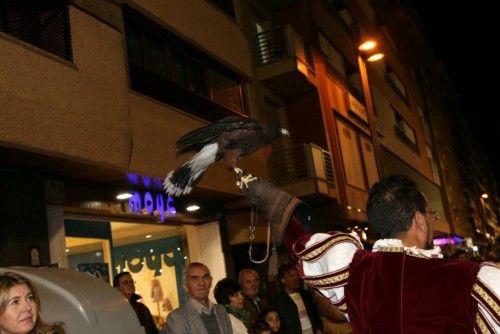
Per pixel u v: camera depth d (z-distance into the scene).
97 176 8.64
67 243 8.56
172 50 11.50
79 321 4.07
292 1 17.33
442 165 41.41
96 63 8.34
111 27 8.92
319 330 7.33
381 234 2.19
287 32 14.95
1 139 6.46
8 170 7.39
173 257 11.70
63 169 7.92
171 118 10.40
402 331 1.87
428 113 41.25
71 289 4.20
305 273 2.19
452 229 39.28
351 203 17.83
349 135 19.66
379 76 27.77
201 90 12.36
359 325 2.01
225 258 12.15
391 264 2.00
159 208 10.27
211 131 2.17
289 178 14.23
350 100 20.00
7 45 6.81
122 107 8.67
